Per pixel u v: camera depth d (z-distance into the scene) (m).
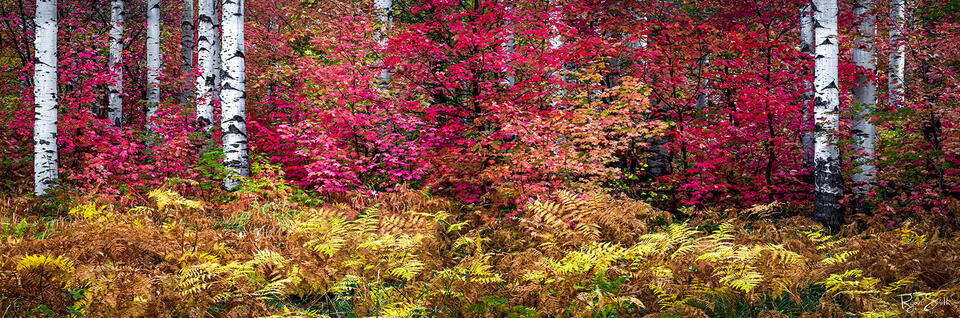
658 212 9.16
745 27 12.22
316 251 5.45
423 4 10.12
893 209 9.14
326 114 9.12
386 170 9.65
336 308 4.50
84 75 12.00
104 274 4.34
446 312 4.25
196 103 10.61
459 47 9.28
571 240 6.43
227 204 7.95
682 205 10.62
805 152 11.21
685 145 10.85
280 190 8.09
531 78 9.81
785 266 5.10
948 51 10.89
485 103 8.99
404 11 15.35
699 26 11.51
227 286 4.25
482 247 6.43
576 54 10.09
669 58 11.16
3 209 7.33
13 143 11.58
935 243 6.86
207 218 6.94
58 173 9.02
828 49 9.28
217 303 4.20
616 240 6.91
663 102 11.61
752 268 4.72
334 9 15.10
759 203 10.41
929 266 5.36
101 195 7.74
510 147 8.32
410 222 6.82
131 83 15.02
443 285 4.61
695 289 4.53
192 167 9.35
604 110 9.91
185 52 14.78
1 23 14.48
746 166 10.91
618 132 9.91
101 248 4.94
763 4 13.05
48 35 8.73
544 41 10.34
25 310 3.74
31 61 12.35
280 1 17.56
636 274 4.68
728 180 10.86
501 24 10.07
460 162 8.97
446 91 10.03
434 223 7.07
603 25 12.38
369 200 8.45
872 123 9.36
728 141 10.70
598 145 9.44
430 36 12.81
